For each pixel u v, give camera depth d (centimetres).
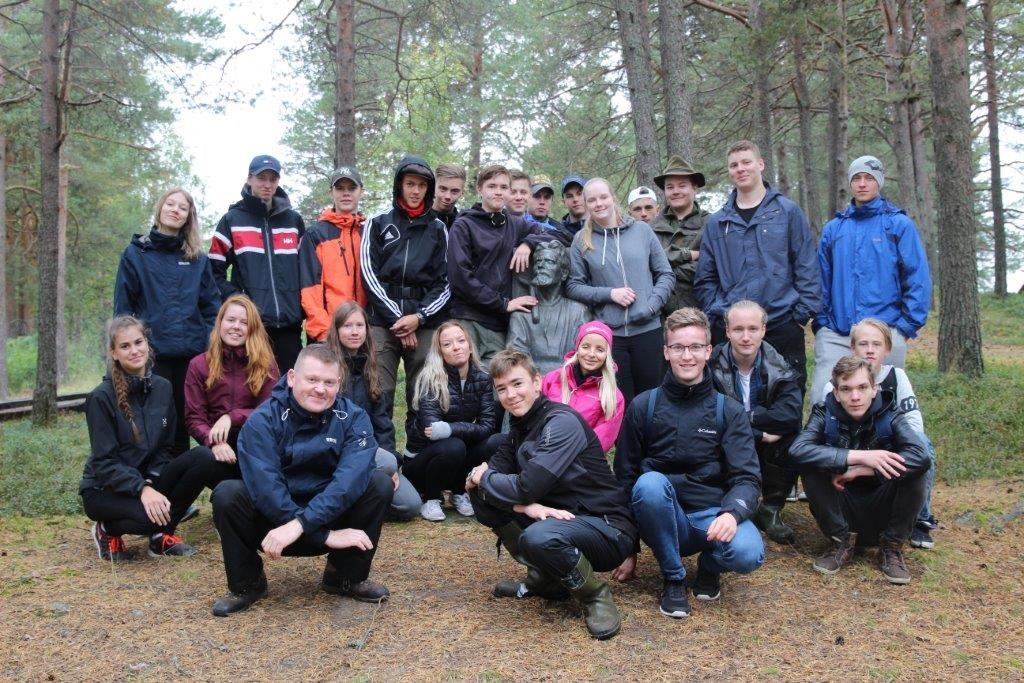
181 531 487
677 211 570
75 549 452
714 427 365
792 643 318
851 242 476
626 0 1053
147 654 310
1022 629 330
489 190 521
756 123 1511
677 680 285
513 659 303
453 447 487
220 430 438
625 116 1655
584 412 420
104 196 2159
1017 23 1611
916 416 395
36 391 905
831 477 396
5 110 1446
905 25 1678
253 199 539
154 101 1452
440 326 495
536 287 516
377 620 343
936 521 454
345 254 545
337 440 358
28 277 2275
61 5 1298
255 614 351
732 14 1374
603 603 332
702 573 365
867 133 2369
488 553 437
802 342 486
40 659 307
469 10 1344
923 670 294
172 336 502
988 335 1803
